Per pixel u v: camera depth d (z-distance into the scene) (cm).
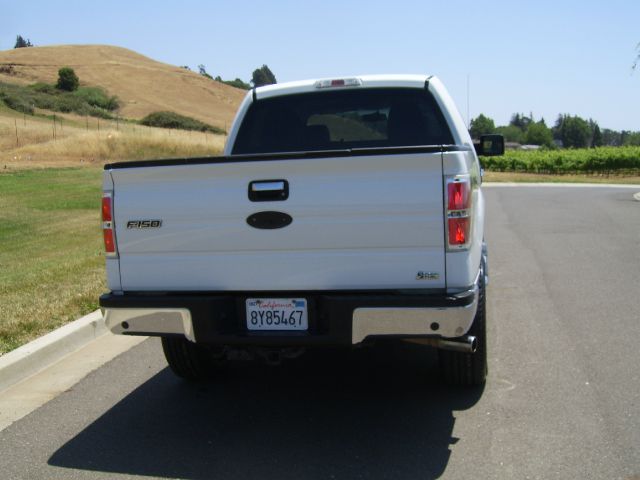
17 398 507
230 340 414
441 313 384
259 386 520
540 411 447
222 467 388
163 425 452
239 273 412
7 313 685
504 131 16300
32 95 8019
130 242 427
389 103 584
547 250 1067
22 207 1702
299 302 411
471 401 470
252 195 405
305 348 436
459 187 382
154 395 507
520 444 401
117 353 612
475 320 456
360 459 391
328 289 402
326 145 603
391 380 522
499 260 984
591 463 374
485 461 382
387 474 371
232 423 451
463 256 387
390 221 390
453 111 574
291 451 405
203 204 412
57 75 11456
